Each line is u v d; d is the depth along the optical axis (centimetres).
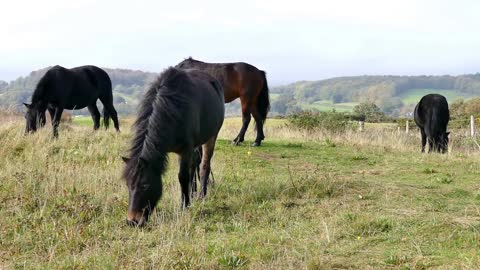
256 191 738
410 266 457
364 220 590
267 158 1088
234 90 1227
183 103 625
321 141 1427
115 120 1417
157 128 584
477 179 861
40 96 1156
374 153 1185
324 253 502
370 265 468
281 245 526
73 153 954
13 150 957
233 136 1478
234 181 822
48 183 719
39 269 466
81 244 538
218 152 1116
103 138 1121
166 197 700
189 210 642
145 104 608
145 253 505
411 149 1334
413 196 729
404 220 601
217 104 741
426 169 936
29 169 786
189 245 519
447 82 10406
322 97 10656
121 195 698
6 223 585
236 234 571
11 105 1736
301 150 1215
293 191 745
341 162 1059
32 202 649
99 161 927
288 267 466
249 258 489
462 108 3756
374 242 533
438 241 525
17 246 523
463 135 1780
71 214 623
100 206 653
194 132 659
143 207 566
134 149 578
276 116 3266
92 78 1317
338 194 742
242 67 1230
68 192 693
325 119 1858
